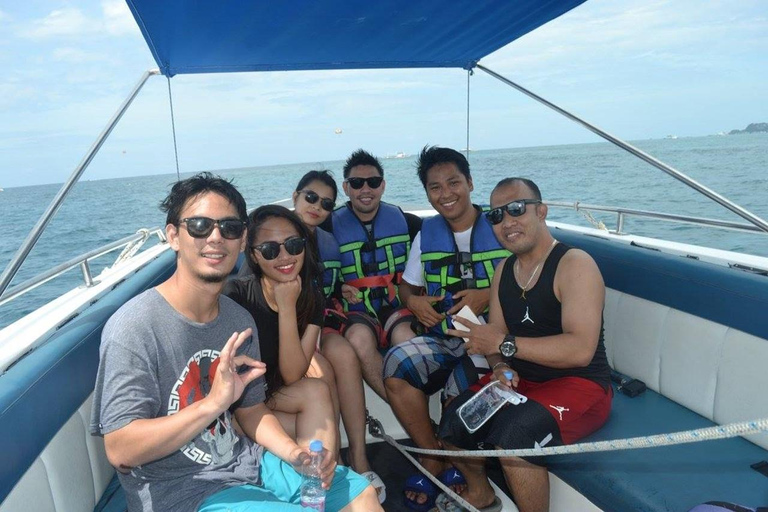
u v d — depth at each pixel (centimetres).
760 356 203
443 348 264
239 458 171
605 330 285
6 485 130
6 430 135
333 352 252
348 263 326
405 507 244
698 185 227
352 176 325
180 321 156
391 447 296
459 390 250
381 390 279
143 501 154
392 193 1975
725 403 216
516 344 216
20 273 1695
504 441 197
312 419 208
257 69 369
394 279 332
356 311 320
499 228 225
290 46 320
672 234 1134
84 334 199
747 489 178
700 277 231
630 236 322
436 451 213
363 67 388
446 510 225
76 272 1477
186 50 298
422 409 255
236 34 283
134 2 221
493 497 226
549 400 206
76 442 176
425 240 295
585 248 313
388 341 308
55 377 170
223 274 155
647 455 199
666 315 247
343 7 260
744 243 1020
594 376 218
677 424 222
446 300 287
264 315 214
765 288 206
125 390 143
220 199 153
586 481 195
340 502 164
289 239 199
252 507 148
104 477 198
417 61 378
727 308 218
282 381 215
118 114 234
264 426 178
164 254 369
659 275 252
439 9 271
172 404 154
